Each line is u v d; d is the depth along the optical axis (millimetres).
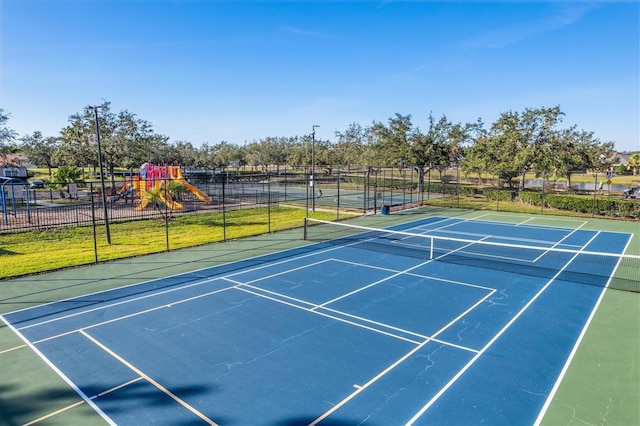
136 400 7000
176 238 20766
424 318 10547
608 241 20516
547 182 46969
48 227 22797
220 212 29984
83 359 8422
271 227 24109
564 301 11852
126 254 17219
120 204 33156
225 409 6742
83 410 6719
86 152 38312
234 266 15555
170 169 31812
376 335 9531
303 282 13586
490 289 12891
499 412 6668
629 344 9125
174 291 12633
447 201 37656
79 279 13852
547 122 37781
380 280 13805
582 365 8195
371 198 39438
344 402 6926
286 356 8531
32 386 7430
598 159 47375
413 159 44938
